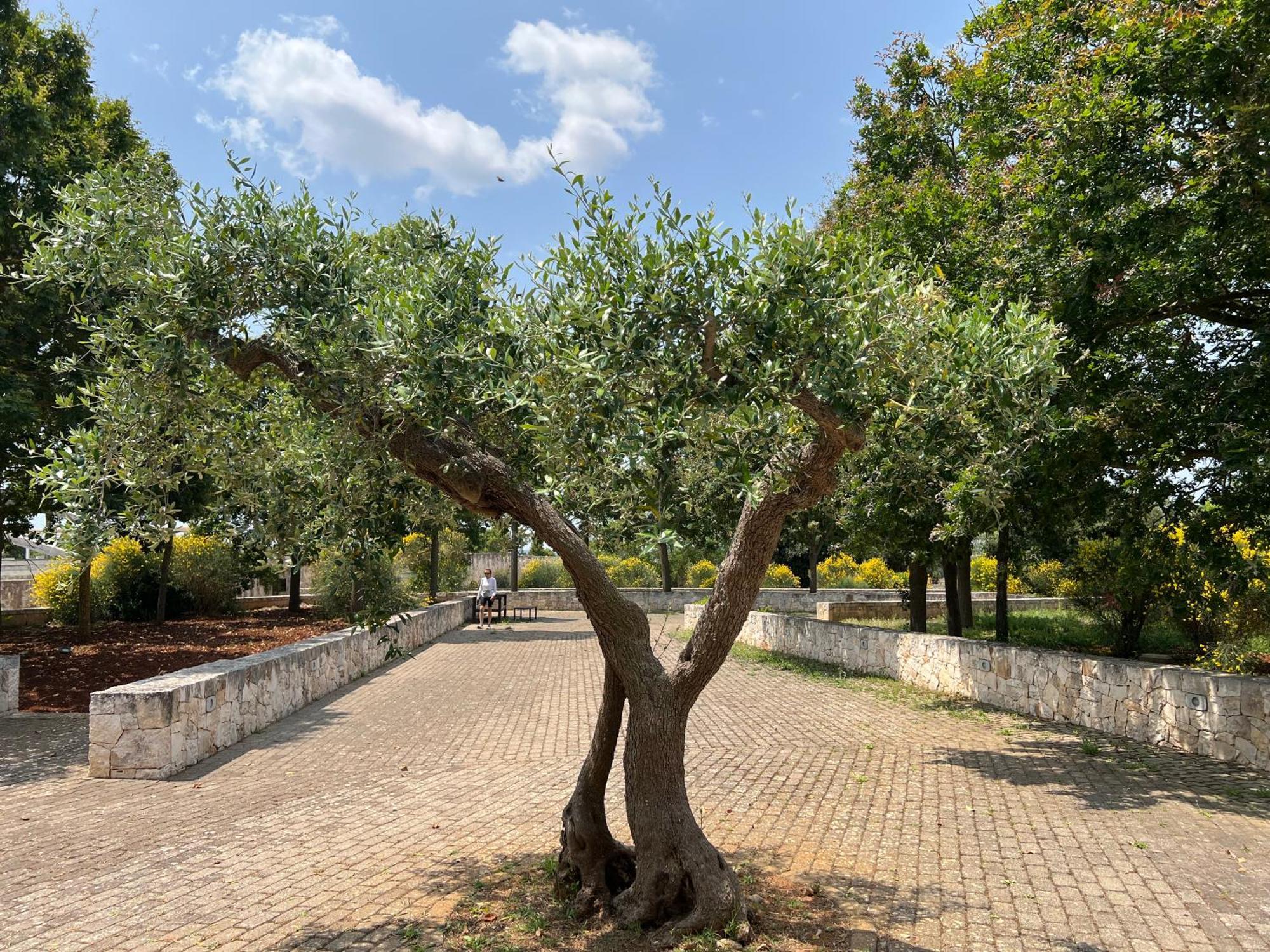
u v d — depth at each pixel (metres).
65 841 5.86
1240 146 7.04
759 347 3.53
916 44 13.49
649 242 3.54
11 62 13.15
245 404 4.94
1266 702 7.36
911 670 13.21
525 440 4.20
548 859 5.40
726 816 6.38
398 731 9.80
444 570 29.22
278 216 4.11
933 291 4.73
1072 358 8.00
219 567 21.03
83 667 12.94
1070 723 9.70
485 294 4.15
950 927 4.38
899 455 6.49
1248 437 7.17
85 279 4.12
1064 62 8.69
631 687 4.54
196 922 4.54
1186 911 4.54
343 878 5.18
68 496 4.02
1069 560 13.03
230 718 9.03
